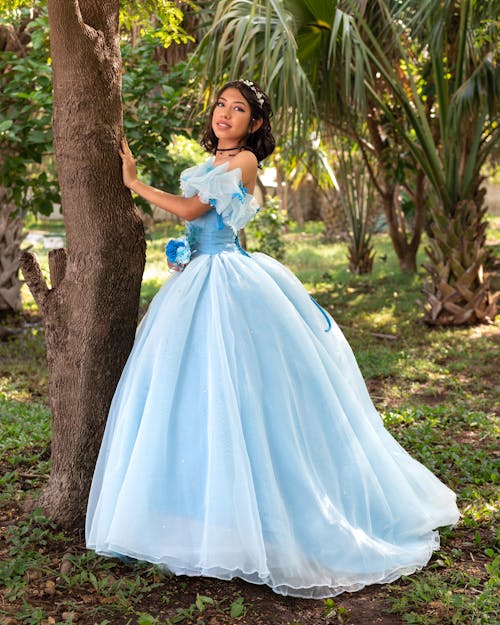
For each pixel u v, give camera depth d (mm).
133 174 3455
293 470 3164
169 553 2982
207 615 2898
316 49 7797
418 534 3506
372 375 7141
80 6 3369
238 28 6723
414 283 12508
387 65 8344
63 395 3578
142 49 7562
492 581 3125
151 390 3125
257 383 3189
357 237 13977
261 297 3320
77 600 2973
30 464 4543
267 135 3605
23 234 9422
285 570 3000
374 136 11750
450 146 8898
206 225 3506
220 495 2945
